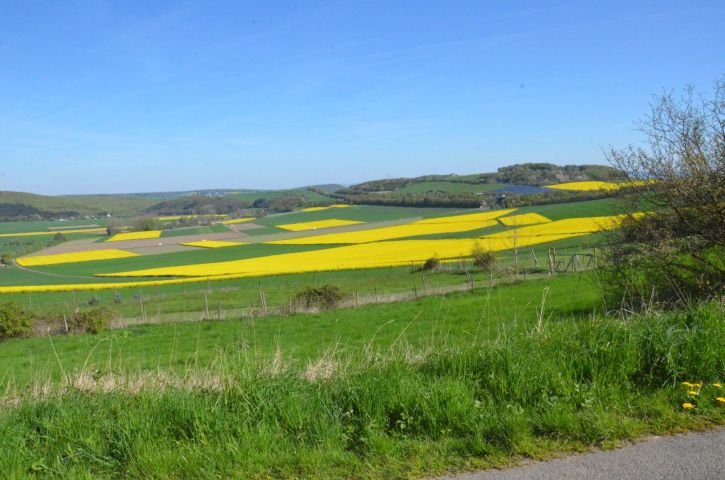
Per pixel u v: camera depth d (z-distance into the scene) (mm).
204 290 41594
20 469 3947
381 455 3959
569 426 4152
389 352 5984
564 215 69312
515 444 3955
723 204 9281
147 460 3980
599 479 3488
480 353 5375
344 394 4766
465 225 74062
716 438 3992
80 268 65312
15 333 24062
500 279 29891
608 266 11484
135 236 98188
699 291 9609
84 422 4520
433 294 26938
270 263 56406
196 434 4301
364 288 35656
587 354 5281
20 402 5156
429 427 4312
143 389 5242
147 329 23859
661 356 5164
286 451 4062
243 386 4906
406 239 66750
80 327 24984
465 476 3627
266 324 22422
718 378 4918
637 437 4070
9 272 65938
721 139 9477
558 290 22109
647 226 10414
